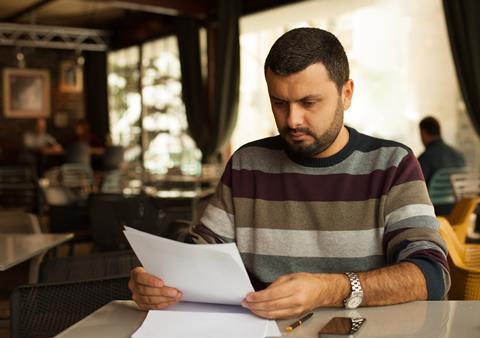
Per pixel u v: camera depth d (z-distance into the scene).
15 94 13.68
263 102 8.91
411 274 1.31
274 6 8.17
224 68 8.65
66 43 13.04
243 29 8.97
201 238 1.66
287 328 1.17
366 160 1.54
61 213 5.04
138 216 4.18
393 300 1.30
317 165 1.55
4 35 13.13
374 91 7.21
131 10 11.63
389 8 6.97
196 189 7.60
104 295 1.74
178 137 10.87
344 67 1.43
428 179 5.36
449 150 5.39
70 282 1.71
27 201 10.80
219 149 8.97
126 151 12.41
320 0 7.55
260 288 1.59
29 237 2.82
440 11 6.41
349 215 1.51
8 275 2.82
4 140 13.61
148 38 11.76
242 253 1.63
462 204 3.71
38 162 12.81
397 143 1.56
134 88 12.41
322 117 1.41
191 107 9.81
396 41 6.91
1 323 2.32
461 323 1.19
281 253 1.56
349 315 1.25
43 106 13.92
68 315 1.70
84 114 14.34
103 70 13.41
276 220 1.58
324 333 1.12
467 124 6.15
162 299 1.30
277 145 1.65
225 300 1.26
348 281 1.28
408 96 6.80
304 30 1.41
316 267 1.54
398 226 1.44
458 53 5.63
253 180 1.63
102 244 4.20
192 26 9.76
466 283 2.14
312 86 1.38
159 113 11.49
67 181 9.76
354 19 7.41
